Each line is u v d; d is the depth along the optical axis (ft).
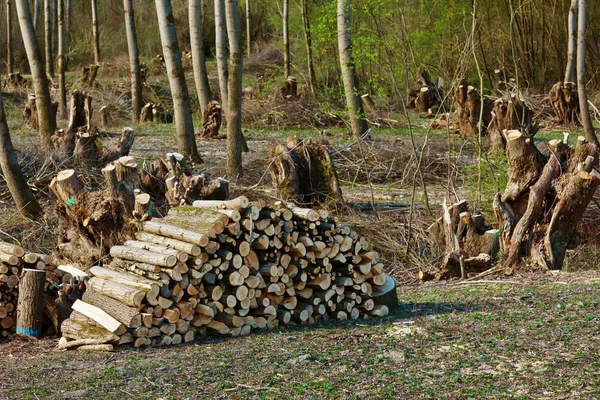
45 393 19.10
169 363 21.21
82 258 36.88
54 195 37.91
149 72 139.54
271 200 49.24
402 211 48.34
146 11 166.40
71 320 24.47
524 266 37.06
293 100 89.76
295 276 25.61
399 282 38.22
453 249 39.40
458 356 20.39
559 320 23.75
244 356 21.43
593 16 111.65
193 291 24.38
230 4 54.85
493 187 46.16
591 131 70.38
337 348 21.77
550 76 114.21
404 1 66.08
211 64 148.15
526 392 17.62
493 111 60.59
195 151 62.44
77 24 167.12
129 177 36.17
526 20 113.09
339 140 72.33
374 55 67.82
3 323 26.99
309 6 113.29
